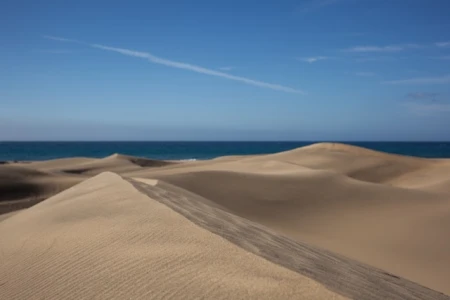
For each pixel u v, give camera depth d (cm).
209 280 409
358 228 1572
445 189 3036
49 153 15325
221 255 476
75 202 1062
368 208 1855
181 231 599
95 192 1197
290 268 439
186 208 891
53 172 4353
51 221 860
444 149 18250
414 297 579
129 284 428
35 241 704
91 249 578
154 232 611
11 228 933
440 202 1986
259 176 2314
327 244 1333
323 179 2319
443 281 1048
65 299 427
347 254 1222
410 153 14562
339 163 4912
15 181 3388
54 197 1385
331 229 1560
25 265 575
